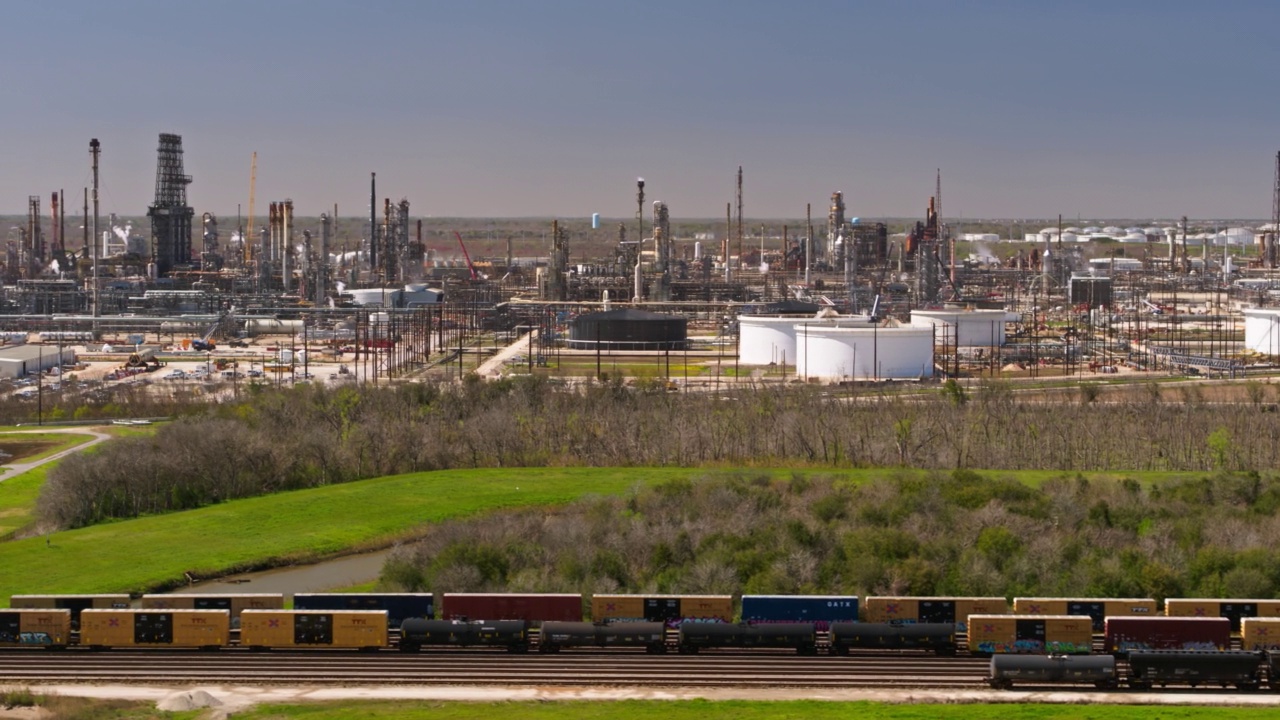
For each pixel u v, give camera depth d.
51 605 151.62
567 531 184.88
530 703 125.25
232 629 149.50
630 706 124.31
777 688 130.12
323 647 141.62
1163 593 164.12
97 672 134.50
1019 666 130.38
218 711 122.88
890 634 140.25
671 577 170.38
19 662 137.88
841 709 123.56
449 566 169.25
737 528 186.88
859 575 167.12
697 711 122.81
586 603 157.50
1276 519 195.88
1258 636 138.62
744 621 147.12
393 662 137.88
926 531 186.00
